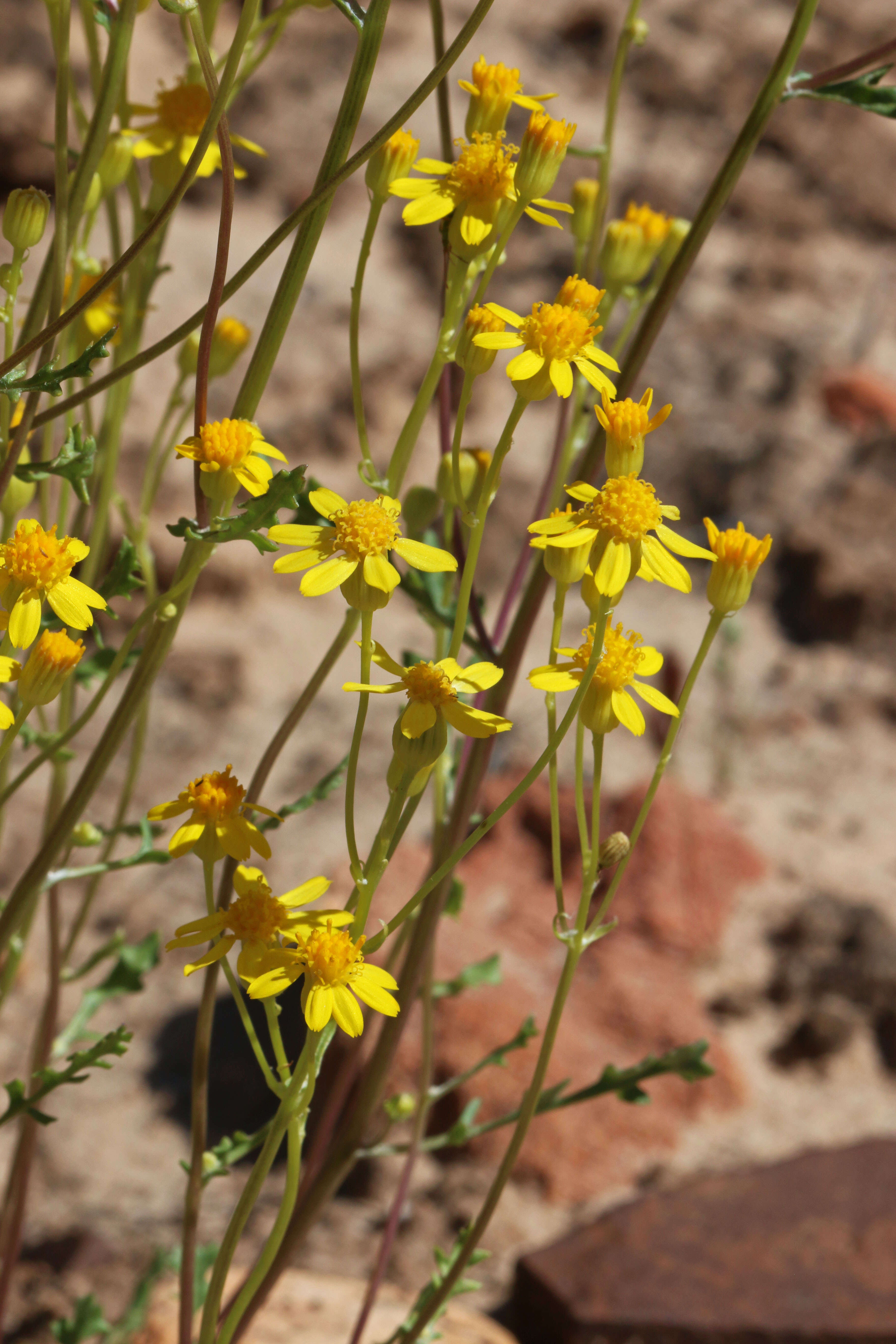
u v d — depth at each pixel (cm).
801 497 161
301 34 204
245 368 162
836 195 201
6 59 173
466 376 49
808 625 150
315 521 50
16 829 115
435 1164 96
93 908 111
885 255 196
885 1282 83
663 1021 103
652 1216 88
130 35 47
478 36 212
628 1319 80
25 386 47
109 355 48
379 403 161
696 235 51
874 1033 107
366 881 47
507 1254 90
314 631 145
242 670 136
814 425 168
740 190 198
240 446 47
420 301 178
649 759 131
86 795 50
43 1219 89
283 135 191
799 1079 104
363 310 173
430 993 58
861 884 119
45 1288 83
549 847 117
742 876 117
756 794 130
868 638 148
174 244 175
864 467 161
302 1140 48
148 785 123
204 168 53
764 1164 93
